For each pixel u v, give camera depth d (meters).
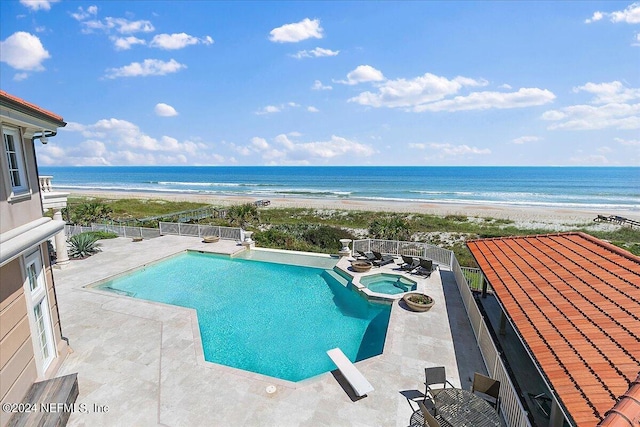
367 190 81.31
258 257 17.55
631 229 32.22
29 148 6.48
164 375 7.18
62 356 7.52
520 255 9.96
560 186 91.06
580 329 5.70
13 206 5.69
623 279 6.89
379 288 13.09
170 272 15.27
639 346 4.87
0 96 4.45
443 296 11.80
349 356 8.88
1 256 4.59
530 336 5.95
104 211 26.02
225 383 6.94
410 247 16.84
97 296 11.46
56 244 14.41
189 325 9.46
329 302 12.30
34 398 5.71
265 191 77.56
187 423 5.84
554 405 5.60
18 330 5.75
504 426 5.93
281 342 9.53
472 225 33.53
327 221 35.00
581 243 9.59
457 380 7.16
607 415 3.24
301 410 6.18
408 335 9.02
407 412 6.16
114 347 8.26
